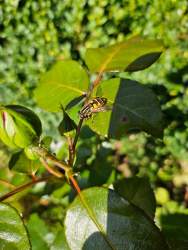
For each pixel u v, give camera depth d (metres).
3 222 0.12
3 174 0.19
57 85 0.13
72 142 0.13
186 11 0.33
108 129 0.13
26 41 0.35
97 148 0.20
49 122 0.36
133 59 0.12
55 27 0.35
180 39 0.33
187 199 0.34
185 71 0.33
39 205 0.22
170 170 0.34
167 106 0.33
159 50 0.12
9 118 0.11
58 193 0.19
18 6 0.35
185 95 0.33
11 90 0.36
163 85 0.33
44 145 0.12
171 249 0.14
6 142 0.11
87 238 0.11
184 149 0.34
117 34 0.35
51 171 0.12
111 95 0.13
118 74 0.34
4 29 0.35
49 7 0.34
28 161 0.13
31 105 0.36
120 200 0.11
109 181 0.18
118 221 0.11
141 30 0.34
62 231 0.13
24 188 0.12
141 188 0.14
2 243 0.11
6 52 0.36
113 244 0.11
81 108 0.12
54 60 0.35
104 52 0.12
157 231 0.11
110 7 0.34
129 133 0.24
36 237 0.19
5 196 0.12
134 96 0.13
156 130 0.13
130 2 0.34
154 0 0.33
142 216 0.11
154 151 0.35
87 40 0.35
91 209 0.11
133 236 0.11
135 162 0.35
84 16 0.34
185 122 0.33
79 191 0.12
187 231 0.16
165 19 0.34
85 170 0.19
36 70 0.36
